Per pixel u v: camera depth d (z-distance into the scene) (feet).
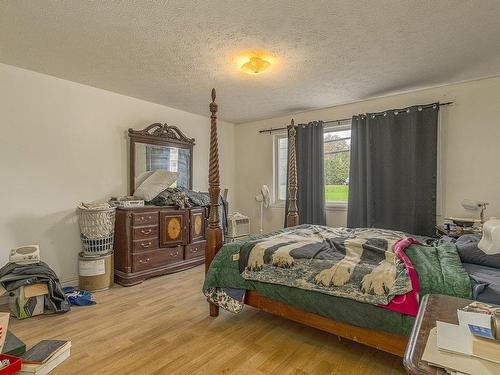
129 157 12.19
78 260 10.23
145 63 8.87
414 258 6.08
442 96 10.88
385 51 8.07
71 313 8.23
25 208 9.50
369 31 7.03
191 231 12.62
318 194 13.56
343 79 10.13
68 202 10.47
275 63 8.83
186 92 11.58
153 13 6.28
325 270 6.16
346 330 5.98
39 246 9.78
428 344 2.56
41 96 9.78
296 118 14.85
